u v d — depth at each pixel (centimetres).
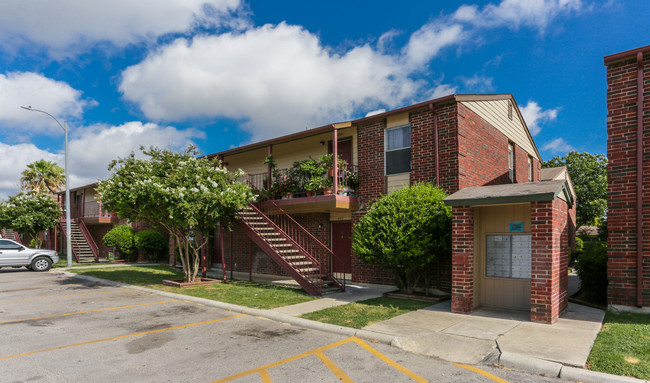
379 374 532
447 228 993
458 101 1147
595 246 1091
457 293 876
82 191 3158
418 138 1212
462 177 1139
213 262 1964
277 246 1311
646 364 525
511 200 800
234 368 551
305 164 1319
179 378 513
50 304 1032
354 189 1335
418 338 679
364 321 793
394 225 992
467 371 546
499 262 930
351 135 1392
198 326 795
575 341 639
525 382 505
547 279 770
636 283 832
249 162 1817
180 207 1175
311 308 923
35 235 2697
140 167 1255
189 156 1327
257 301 1015
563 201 896
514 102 1603
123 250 2403
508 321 787
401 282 1112
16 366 556
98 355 606
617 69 877
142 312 931
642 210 827
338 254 1424
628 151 853
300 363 573
